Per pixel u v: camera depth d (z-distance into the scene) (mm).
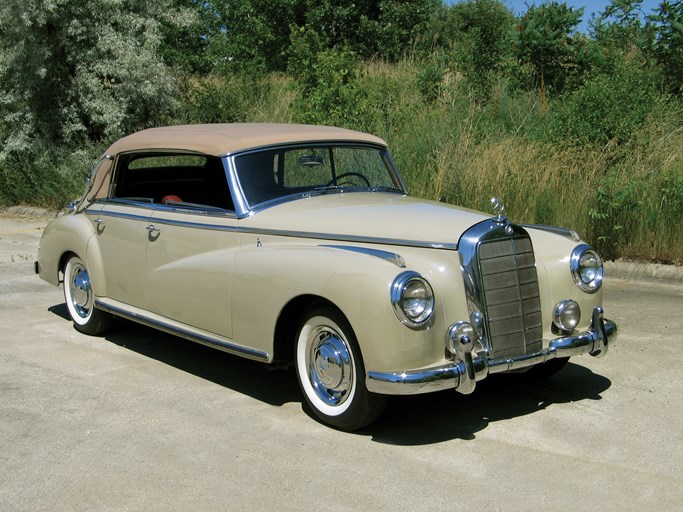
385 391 4012
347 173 5629
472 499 3625
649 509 3525
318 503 3598
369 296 4023
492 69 14453
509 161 9977
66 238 6449
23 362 5762
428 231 4434
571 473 3895
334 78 13188
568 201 9195
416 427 4520
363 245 4520
